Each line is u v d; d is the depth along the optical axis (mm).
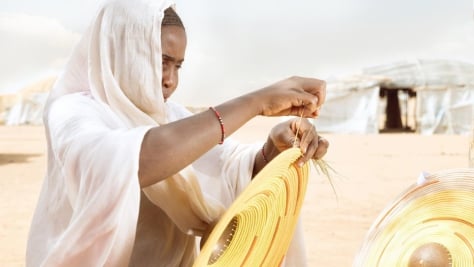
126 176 1914
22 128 38562
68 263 1951
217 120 2088
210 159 2783
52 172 2244
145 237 2467
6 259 7500
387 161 19078
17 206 11086
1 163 18484
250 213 2277
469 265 2244
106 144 1969
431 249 2311
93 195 1938
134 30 2279
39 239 2219
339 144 25766
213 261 2297
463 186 2281
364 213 10312
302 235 2754
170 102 2869
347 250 7812
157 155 1980
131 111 2295
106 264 1933
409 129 38125
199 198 2299
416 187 2365
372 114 33531
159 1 2326
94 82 2318
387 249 2369
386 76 35125
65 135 2094
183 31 2408
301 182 2492
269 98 2232
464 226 2264
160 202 2318
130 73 2289
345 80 34375
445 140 28297
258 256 2418
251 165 2725
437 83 33938
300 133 2551
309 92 2332
